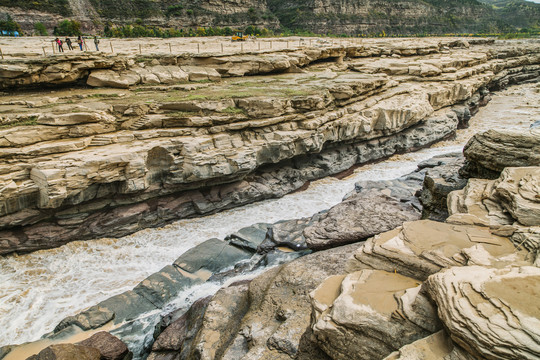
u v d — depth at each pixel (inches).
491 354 194.4
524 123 1585.9
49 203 663.1
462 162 690.2
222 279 607.8
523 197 374.0
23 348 486.9
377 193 738.8
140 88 1045.2
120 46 1551.4
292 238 674.8
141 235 799.1
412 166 1203.9
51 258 708.7
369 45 1993.1
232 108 936.3
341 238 571.5
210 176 818.8
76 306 601.3
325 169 1087.6
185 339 446.3
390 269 311.4
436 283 245.0
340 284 308.8
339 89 1103.6
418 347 221.0
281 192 981.8
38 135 719.1
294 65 1414.9
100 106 842.2
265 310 414.0
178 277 630.5
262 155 909.8
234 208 925.2
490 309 211.5
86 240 757.3
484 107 1930.4
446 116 1446.9
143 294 593.9
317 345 283.9
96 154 711.7
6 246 685.9
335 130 1055.6
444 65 1663.4
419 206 699.4
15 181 658.2
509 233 323.0
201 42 1867.6
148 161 774.5
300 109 987.3
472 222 362.6
